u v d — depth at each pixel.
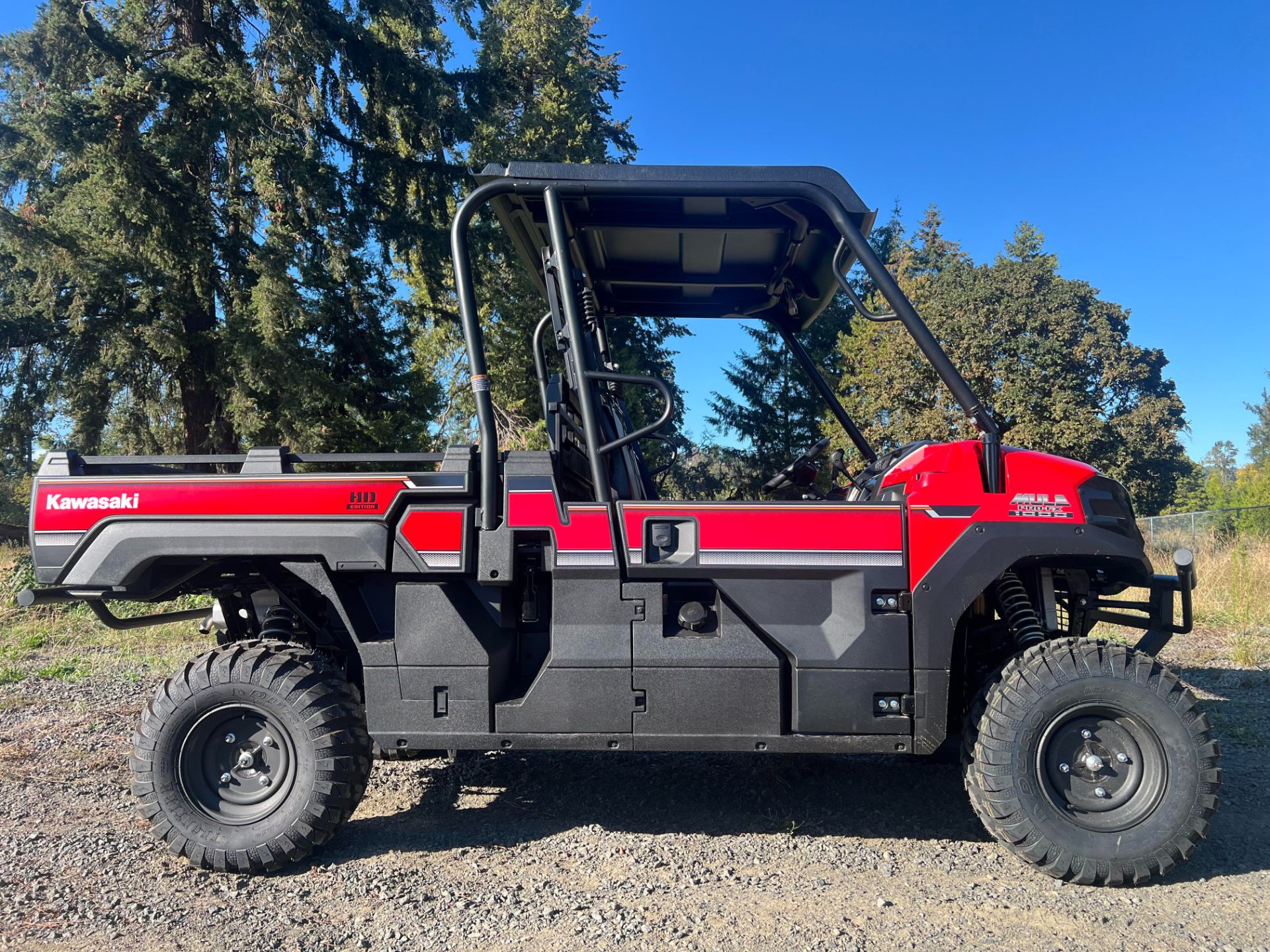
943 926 2.71
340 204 16.23
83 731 5.18
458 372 23.58
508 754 4.59
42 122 13.53
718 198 3.40
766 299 4.61
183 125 14.55
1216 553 11.94
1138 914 2.79
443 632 3.20
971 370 25.52
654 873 3.12
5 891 2.99
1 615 9.09
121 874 3.14
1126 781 3.05
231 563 3.40
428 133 18.11
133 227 14.45
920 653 3.09
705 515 3.17
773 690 3.10
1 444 15.82
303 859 3.21
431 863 3.22
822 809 3.76
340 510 3.23
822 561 3.12
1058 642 3.15
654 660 3.13
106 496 3.25
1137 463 26.50
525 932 2.69
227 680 3.18
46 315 14.91
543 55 26.00
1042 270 26.30
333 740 3.16
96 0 15.70
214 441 16.42
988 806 3.06
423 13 18.33
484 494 3.22
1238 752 4.54
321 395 15.80
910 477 3.21
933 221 39.12
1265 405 58.25
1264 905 2.85
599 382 3.88
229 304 16.19
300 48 15.96
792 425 25.34
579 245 4.01
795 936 2.64
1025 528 3.11
